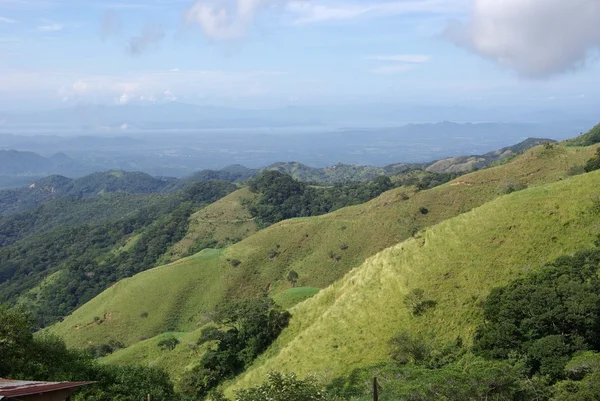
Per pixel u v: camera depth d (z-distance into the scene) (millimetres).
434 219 106875
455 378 30406
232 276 110750
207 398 50312
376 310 48031
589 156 100938
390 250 55969
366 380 35625
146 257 160000
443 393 29359
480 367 31875
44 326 131375
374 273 54125
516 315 36719
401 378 34219
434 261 49594
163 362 65688
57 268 168125
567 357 31516
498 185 106062
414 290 46000
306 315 57000
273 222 170000
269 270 112438
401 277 50031
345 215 126938
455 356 37812
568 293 35562
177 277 111500
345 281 57812
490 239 48625
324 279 104062
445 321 42281
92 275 153625
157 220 193625
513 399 28906
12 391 15977
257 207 178625
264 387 22000
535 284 38625
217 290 107250
